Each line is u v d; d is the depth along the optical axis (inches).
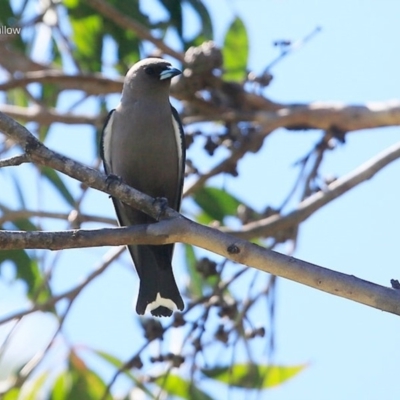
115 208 410.0
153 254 387.5
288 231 465.1
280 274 309.1
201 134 475.2
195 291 512.1
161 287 387.5
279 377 466.0
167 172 414.9
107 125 419.8
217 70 491.2
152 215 325.4
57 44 550.0
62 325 440.8
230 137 480.1
